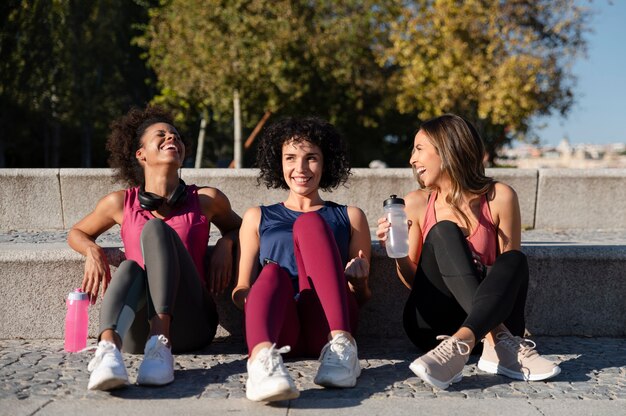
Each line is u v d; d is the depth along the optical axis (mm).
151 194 3785
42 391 3082
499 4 20438
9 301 4105
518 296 3457
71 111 27516
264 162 3959
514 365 3348
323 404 2955
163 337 3221
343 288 3299
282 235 3650
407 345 4086
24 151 31391
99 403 2934
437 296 3564
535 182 8125
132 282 3324
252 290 3168
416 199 3854
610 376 3416
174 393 3080
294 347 3555
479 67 20031
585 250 4242
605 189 8133
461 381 3314
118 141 4043
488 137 23531
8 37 24672
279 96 20172
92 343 4043
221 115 22562
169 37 20453
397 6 21078
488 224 3691
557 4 20266
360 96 23531
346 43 21438
